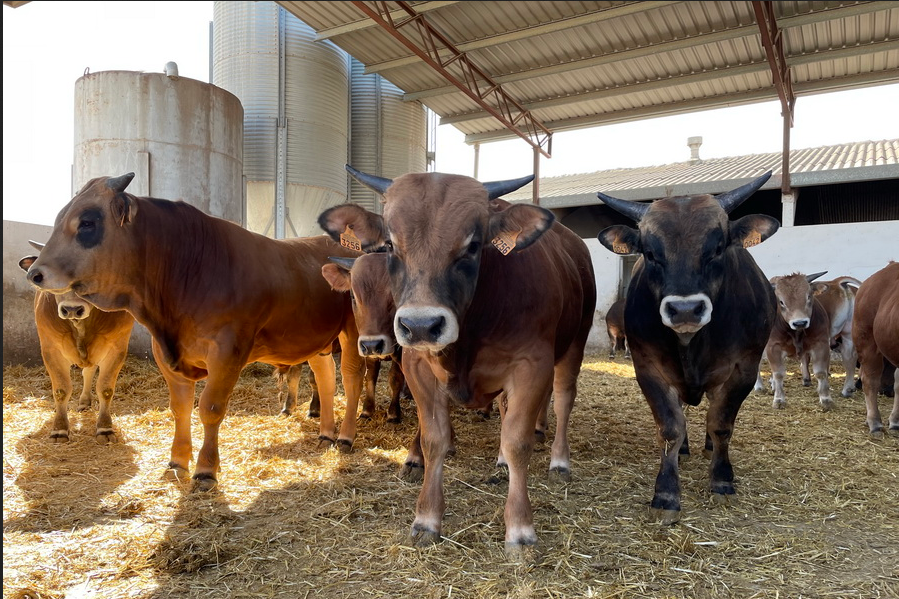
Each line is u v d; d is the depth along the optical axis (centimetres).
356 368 571
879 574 320
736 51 1389
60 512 401
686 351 394
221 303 465
